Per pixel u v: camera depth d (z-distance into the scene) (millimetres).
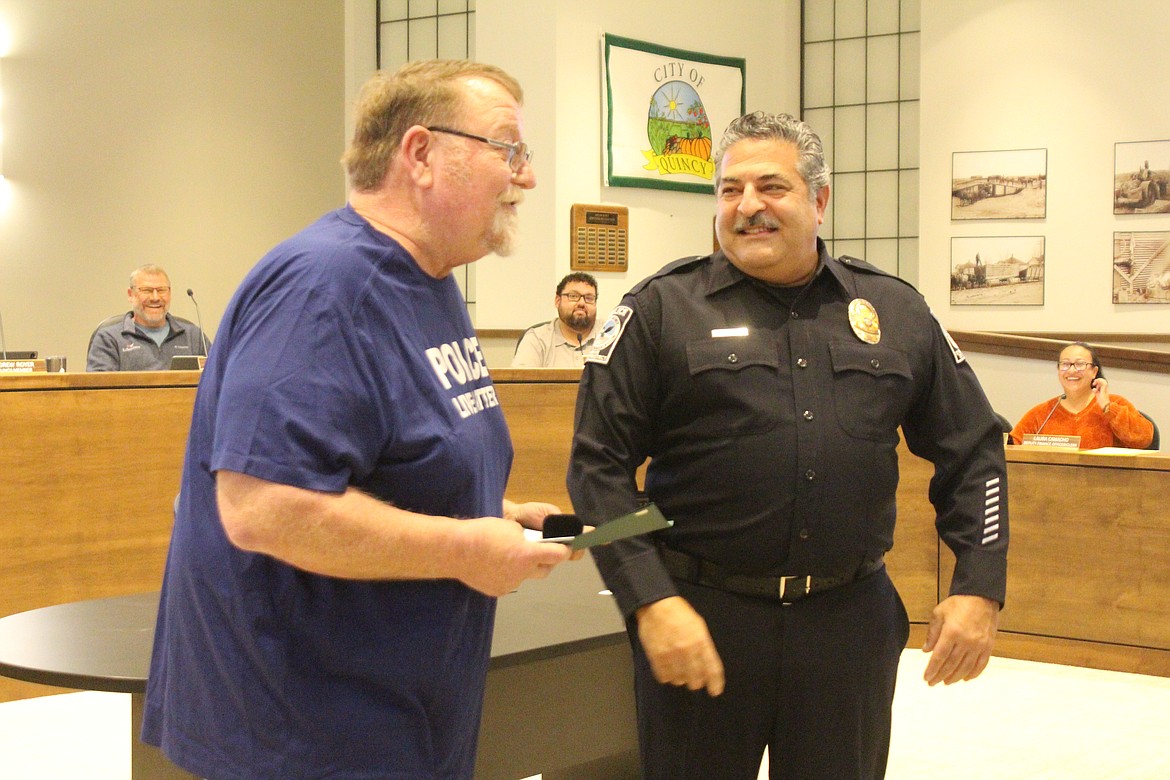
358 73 7930
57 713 3746
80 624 2029
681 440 1773
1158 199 7434
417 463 1321
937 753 3418
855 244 8391
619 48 7062
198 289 7727
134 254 7426
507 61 6941
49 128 7074
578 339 5621
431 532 1240
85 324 7258
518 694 2062
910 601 4535
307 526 1199
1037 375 5969
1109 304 7578
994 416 1863
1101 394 5066
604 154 7020
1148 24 7414
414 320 1359
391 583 1338
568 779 2584
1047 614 4363
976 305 7910
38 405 3750
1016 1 7719
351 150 1420
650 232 7266
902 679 4164
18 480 3723
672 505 1775
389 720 1334
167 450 3963
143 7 7414
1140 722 3695
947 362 1859
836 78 8344
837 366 1761
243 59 7910
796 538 1711
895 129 8227
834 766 1743
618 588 1640
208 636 1320
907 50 8172
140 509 3920
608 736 2170
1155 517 4168
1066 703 3889
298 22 8250
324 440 1217
